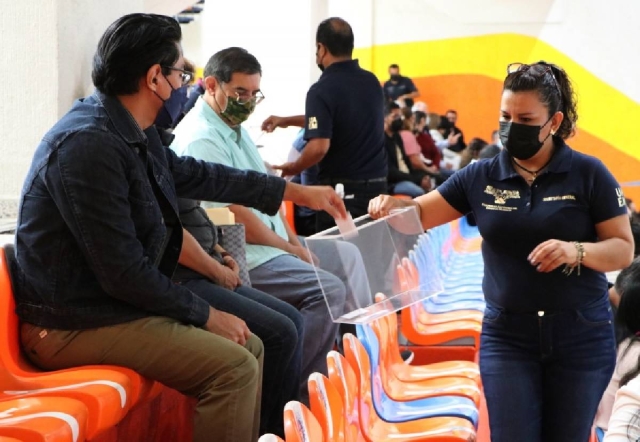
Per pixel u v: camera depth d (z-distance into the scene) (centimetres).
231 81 412
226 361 283
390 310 320
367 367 337
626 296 281
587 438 304
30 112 386
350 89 561
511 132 295
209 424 285
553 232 299
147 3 570
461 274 639
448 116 1302
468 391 386
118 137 277
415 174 1041
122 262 271
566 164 300
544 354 302
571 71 1268
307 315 405
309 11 1084
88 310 278
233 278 355
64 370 277
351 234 318
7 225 370
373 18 1318
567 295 299
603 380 301
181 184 336
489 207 308
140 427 311
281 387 344
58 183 268
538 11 1269
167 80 294
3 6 382
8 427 231
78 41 402
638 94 1245
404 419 360
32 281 276
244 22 1119
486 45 1294
